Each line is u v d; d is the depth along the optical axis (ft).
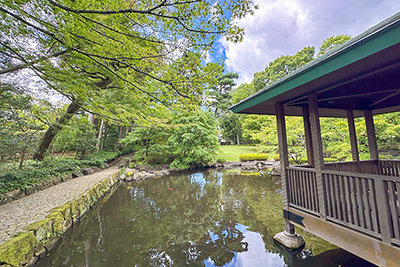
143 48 8.68
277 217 13.29
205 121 39.68
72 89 11.13
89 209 15.48
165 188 23.44
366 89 8.39
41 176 16.71
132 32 8.55
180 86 8.71
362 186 6.09
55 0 7.01
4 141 12.19
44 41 9.37
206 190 21.72
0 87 11.62
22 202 12.41
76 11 6.49
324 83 6.66
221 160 44.19
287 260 8.36
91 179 21.59
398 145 20.80
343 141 21.90
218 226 12.20
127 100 20.27
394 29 3.65
